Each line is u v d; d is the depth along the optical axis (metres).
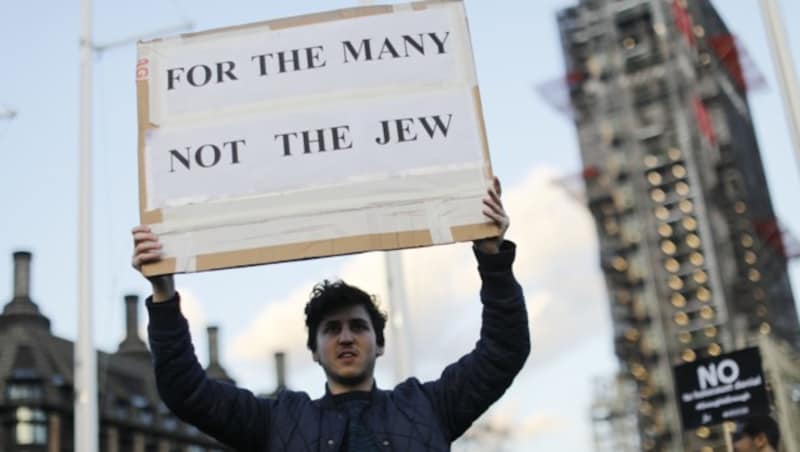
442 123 4.88
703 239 138.00
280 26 5.09
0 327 63.69
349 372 4.34
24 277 65.56
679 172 142.38
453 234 4.66
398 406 4.36
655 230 140.75
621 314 139.00
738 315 134.00
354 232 4.70
